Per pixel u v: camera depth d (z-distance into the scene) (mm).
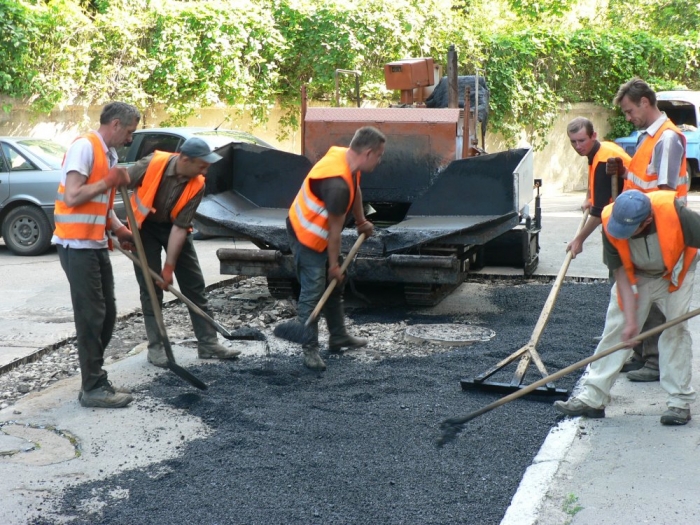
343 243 7344
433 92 9148
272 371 5836
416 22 16141
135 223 5027
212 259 10523
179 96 14969
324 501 3902
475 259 9547
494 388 5324
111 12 15023
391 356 6246
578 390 5309
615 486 3938
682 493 3848
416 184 8156
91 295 5008
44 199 11047
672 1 24234
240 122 16094
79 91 14328
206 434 4730
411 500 3908
